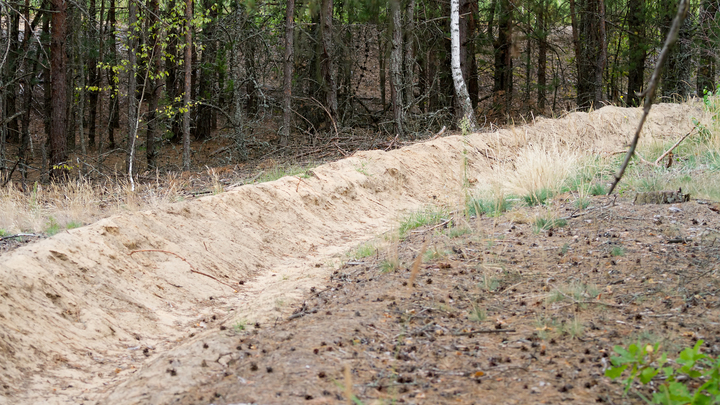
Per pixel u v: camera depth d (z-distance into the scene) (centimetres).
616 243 541
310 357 354
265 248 764
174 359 392
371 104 2892
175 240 669
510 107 2452
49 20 2161
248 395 313
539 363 329
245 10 2044
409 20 1966
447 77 2384
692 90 2170
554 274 485
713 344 332
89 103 2722
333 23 2255
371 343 373
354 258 664
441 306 434
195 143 2595
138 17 1719
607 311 399
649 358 321
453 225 717
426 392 301
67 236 565
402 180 1173
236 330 445
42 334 447
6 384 390
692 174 790
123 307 529
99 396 383
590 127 1503
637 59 2336
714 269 449
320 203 952
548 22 2434
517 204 764
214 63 2336
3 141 1700
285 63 1798
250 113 2597
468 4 2248
